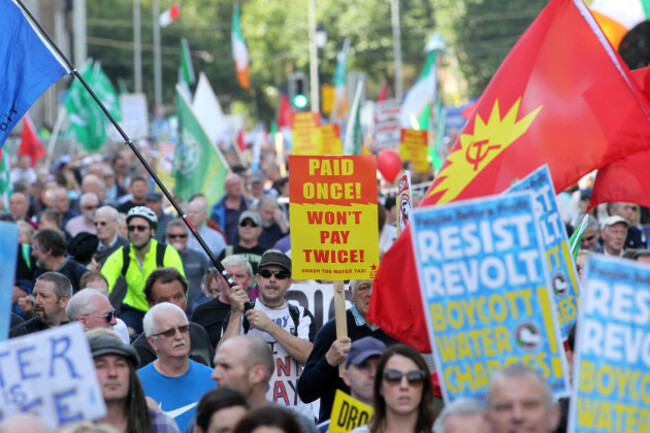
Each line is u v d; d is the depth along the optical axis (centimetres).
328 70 18338
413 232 1365
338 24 18012
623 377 1230
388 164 4703
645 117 1820
